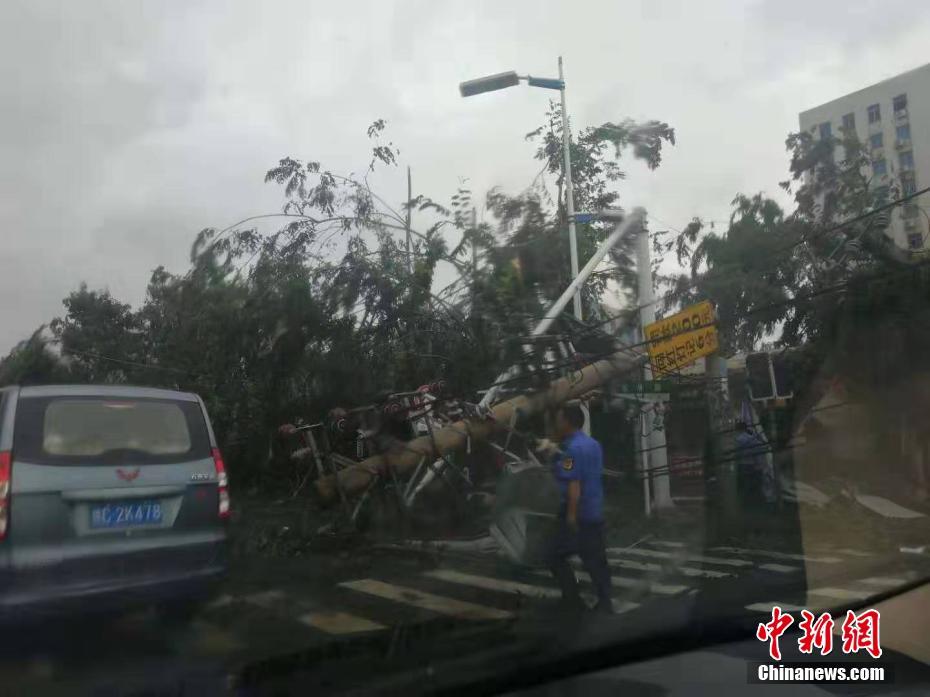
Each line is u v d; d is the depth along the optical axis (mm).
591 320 11523
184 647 4844
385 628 5262
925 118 24594
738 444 11539
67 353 11375
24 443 5086
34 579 4867
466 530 8688
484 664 4438
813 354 12875
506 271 11242
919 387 12602
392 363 10734
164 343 11344
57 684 4320
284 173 12148
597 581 6094
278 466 10305
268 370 10758
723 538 9750
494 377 10391
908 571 7844
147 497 5438
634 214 12180
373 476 9156
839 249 12391
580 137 15898
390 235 11664
